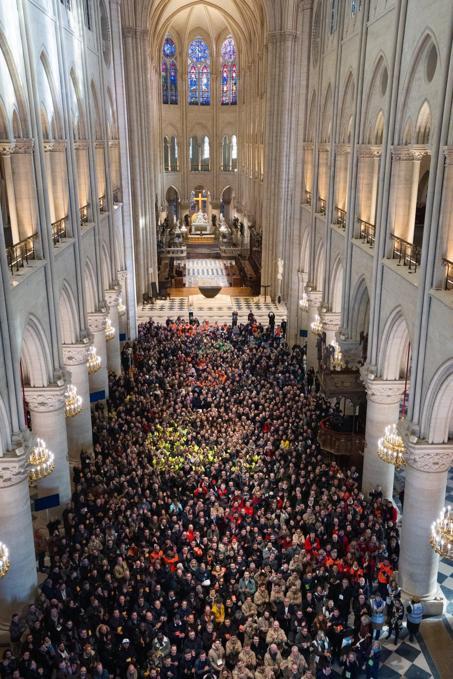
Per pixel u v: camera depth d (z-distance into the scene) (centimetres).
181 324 4300
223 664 1435
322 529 1862
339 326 2833
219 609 1602
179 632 1509
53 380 1955
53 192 2217
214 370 3244
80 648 1493
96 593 1599
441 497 1725
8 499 1595
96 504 2009
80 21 2498
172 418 2659
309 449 2317
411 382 1719
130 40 4547
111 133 3591
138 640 1490
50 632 1503
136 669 1423
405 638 1653
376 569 1742
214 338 3866
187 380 3105
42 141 1825
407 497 1762
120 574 1706
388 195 1973
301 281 3722
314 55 3325
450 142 1477
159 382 3091
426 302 1606
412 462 1700
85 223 2692
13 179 1770
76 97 2512
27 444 1587
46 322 1905
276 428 2514
